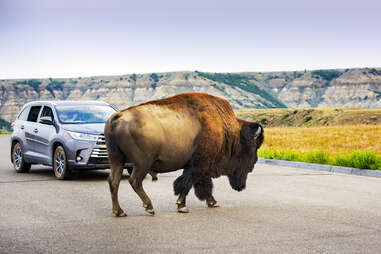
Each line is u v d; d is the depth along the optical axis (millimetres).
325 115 139625
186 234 6035
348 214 7465
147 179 12055
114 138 7070
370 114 127375
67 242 5594
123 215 7234
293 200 8867
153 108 7250
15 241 5617
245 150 8180
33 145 12797
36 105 13430
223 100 8109
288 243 5582
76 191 9828
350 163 14703
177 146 7266
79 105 12898
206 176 7719
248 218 7113
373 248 5391
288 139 33062
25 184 10898
